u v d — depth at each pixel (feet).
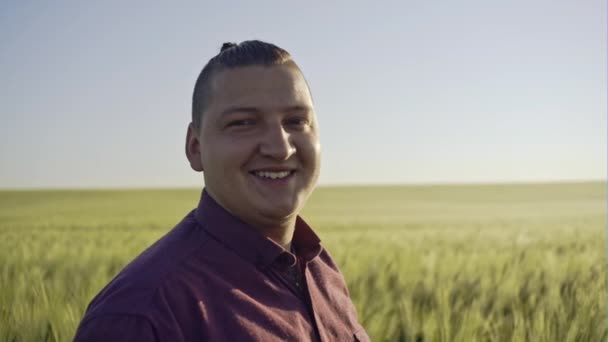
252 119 5.61
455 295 20.29
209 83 5.73
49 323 15.08
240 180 5.61
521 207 153.69
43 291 17.16
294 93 5.69
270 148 5.53
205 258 5.41
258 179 5.66
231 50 5.78
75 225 77.36
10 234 55.88
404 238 50.80
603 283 18.21
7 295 17.34
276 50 5.82
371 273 23.18
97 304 5.07
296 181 5.83
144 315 4.77
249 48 5.76
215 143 5.63
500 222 91.25
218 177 5.66
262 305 5.36
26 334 14.65
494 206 159.43
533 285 20.70
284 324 5.36
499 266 24.70
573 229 64.80
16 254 31.78
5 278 19.13
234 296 5.23
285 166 5.69
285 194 5.71
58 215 109.19
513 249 37.65
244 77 5.58
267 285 5.53
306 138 5.83
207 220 5.68
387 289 21.18
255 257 5.58
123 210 128.36
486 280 21.06
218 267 5.40
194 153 6.27
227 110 5.57
